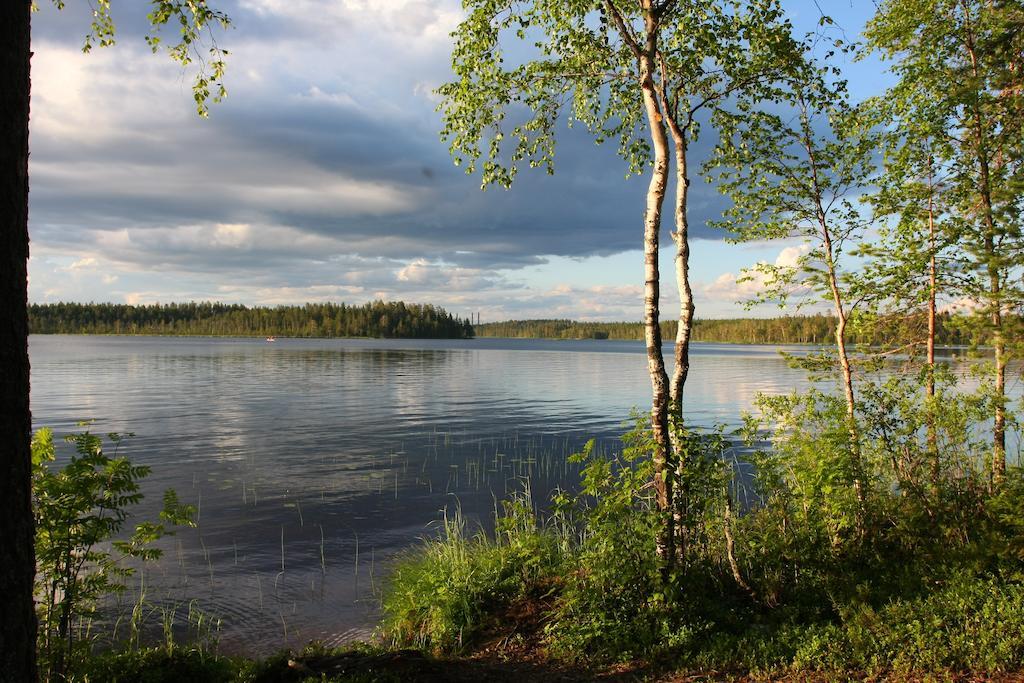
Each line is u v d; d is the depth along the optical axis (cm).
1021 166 981
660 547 724
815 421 867
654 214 757
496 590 829
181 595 987
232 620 899
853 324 1015
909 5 1012
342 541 1254
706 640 656
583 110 1030
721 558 795
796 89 946
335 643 821
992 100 975
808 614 693
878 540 819
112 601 952
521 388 4744
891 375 959
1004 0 968
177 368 6625
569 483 1748
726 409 3306
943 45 1041
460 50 901
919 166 1053
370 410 3384
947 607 631
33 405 3475
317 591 1002
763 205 1035
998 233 909
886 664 571
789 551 770
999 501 769
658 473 728
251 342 18300
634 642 666
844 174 1001
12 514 330
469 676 630
